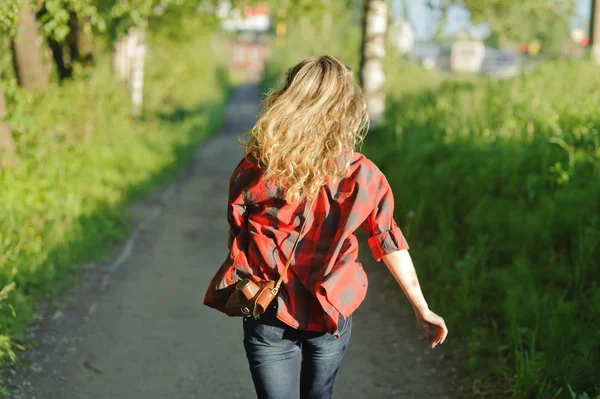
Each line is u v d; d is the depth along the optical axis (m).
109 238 8.09
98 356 4.71
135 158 13.20
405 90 16.06
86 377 4.37
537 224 5.43
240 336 5.17
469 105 9.34
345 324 2.51
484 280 5.29
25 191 7.65
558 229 5.36
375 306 5.82
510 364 4.31
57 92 10.88
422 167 8.00
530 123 7.44
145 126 17.53
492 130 7.88
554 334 4.14
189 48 26.53
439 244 6.33
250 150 2.51
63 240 6.92
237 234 2.56
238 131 30.61
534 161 6.42
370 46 12.46
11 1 6.02
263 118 2.44
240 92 66.00
